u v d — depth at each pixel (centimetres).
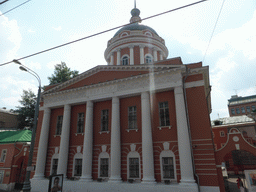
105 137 1847
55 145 2088
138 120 1753
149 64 1781
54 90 2247
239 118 3672
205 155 1420
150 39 2762
